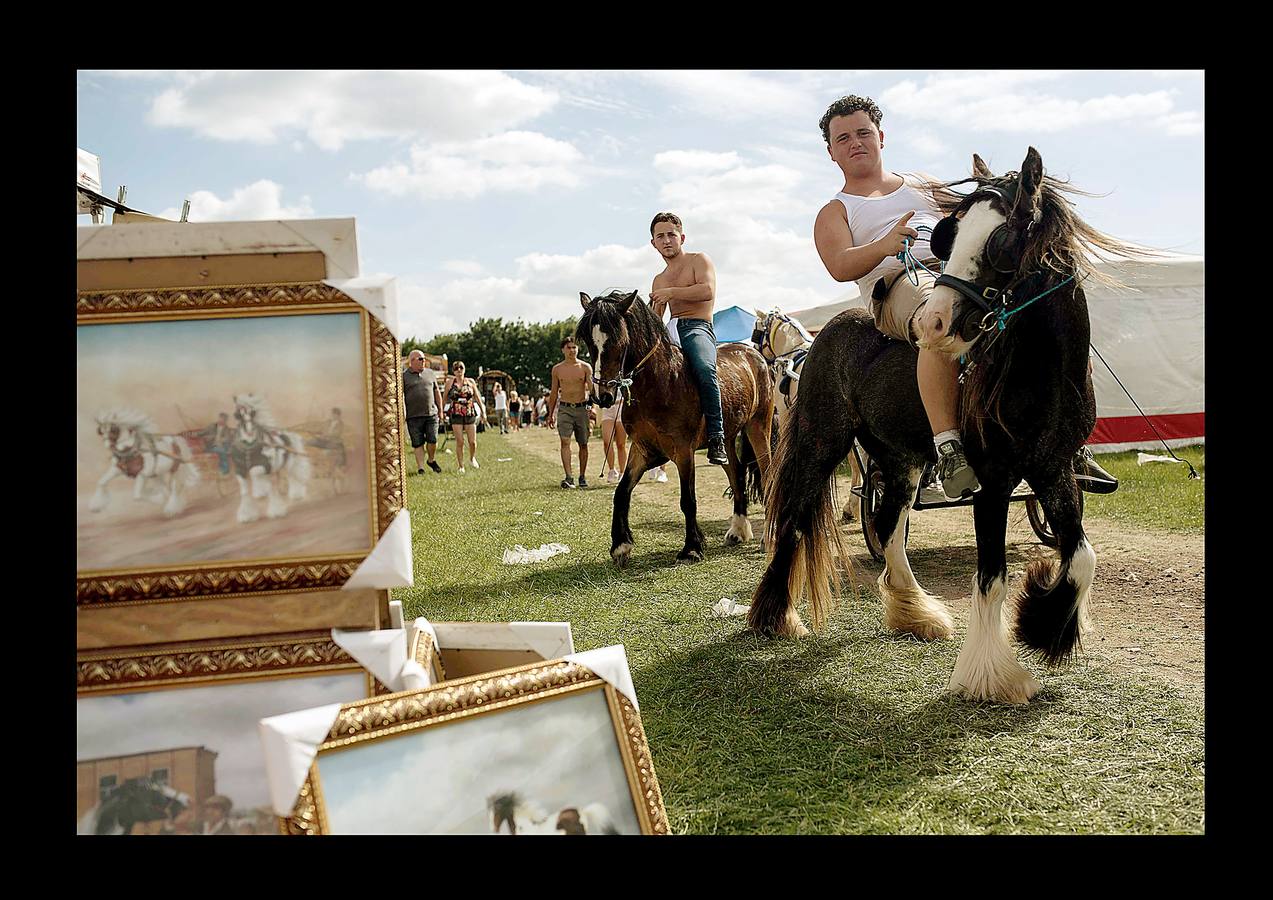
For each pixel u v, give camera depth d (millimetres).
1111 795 2615
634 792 1858
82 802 1770
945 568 6160
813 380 4492
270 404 1872
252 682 1820
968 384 3340
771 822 2504
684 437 6418
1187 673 3658
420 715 1683
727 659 4047
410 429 15273
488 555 7094
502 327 83188
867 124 4266
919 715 3271
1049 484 3354
